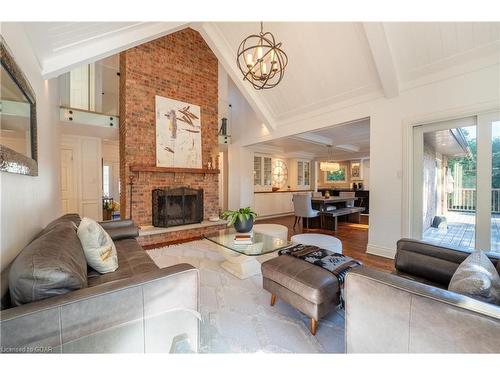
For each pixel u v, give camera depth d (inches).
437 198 120.6
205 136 188.5
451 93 103.0
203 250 134.0
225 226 182.9
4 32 44.7
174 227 155.2
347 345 42.9
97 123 164.6
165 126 163.8
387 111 125.1
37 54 68.9
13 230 47.1
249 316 67.4
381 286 37.5
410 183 117.3
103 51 85.7
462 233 108.6
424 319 32.9
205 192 186.1
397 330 35.7
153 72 159.5
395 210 122.0
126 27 85.0
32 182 63.7
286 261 71.1
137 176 151.2
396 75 115.6
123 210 156.5
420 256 63.1
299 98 165.0
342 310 70.4
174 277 41.9
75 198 196.5
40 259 36.3
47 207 90.2
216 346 54.4
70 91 167.0
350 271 42.9
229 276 96.2
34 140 64.1
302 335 58.9
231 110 260.5
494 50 91.7
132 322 37.8
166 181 164.4
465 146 106.0
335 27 117.5
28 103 59.2
